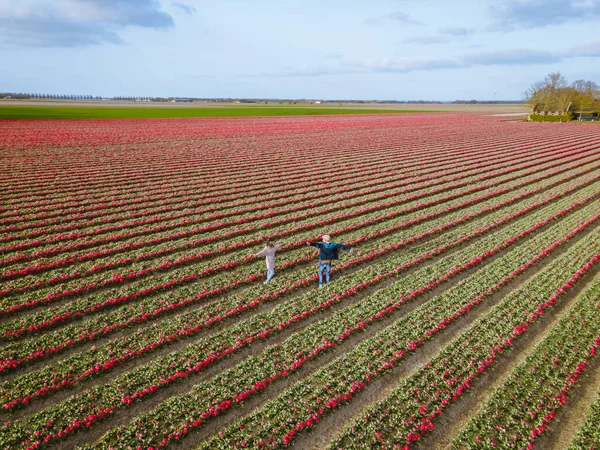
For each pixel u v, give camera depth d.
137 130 75.69
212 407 11.49
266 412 11.40
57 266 20.03
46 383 12.34
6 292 17.31
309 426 11.02
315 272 19.78
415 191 34.62
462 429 10.96
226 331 15.02
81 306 16.50
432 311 16.34
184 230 25.16
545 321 15.84
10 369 13.02
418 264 21.23
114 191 33.19
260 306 17.09
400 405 11.64
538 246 22.64
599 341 14.19
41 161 43.41
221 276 19.38
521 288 17.92
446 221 27.22
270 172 41.62
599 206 29.73
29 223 25.31
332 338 14.70
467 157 51.03
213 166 44.00
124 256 21.31
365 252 22.14
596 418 11.09
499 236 24.36
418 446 10.54
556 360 13.30
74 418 11.09
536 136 73.75
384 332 14.93
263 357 13.62
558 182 37.59
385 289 18.09
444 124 99.88
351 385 12.27
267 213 28.53
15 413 11.42
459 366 13.15
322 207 30.09
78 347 14.27
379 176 40.06
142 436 10.59
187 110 152.25
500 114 150.00
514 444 10.42
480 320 15.69
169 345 14.49
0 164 41.19
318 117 122.38
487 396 12.16
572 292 17.92
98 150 51.62
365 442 10.50
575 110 121.12
